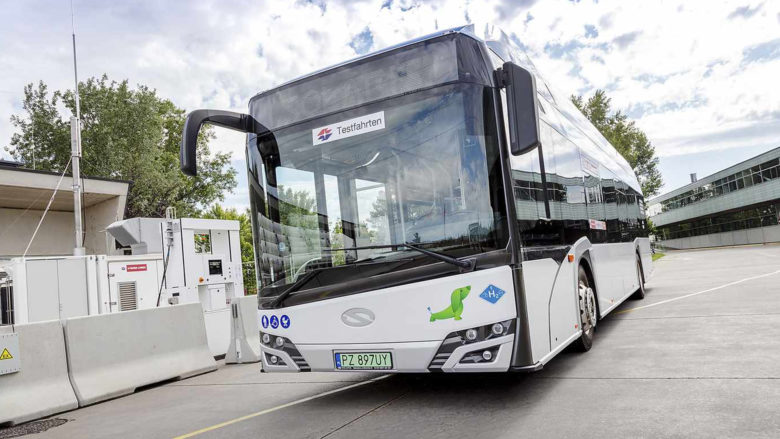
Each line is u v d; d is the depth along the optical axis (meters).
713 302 9.66
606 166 8.91
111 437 4.70
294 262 4.73
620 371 5.10
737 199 51.94
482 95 4.24
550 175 5.44
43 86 35.81
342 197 4.60
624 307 10.27
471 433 3.72
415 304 4.17
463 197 4.18
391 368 4.25
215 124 4.95
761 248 37.62
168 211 11.75
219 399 5.87
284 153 4.93
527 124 3.88
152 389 6.95
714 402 3.88
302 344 4.61
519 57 5.56
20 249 19.75
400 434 3.87
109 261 10.87
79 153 13.80
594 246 6.86
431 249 4.21
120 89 35.44
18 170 16.86
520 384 5.00
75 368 6.31
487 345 3.97
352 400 5.11
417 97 4.44
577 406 4.10
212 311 9.55
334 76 4.81
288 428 4.35
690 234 70.38
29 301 10.26
